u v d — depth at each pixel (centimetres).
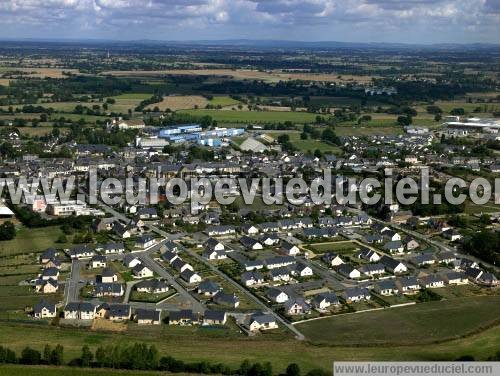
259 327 18600
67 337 17650
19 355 16138
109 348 16000
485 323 19012
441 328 18650
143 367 15450
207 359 16238
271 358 16388
